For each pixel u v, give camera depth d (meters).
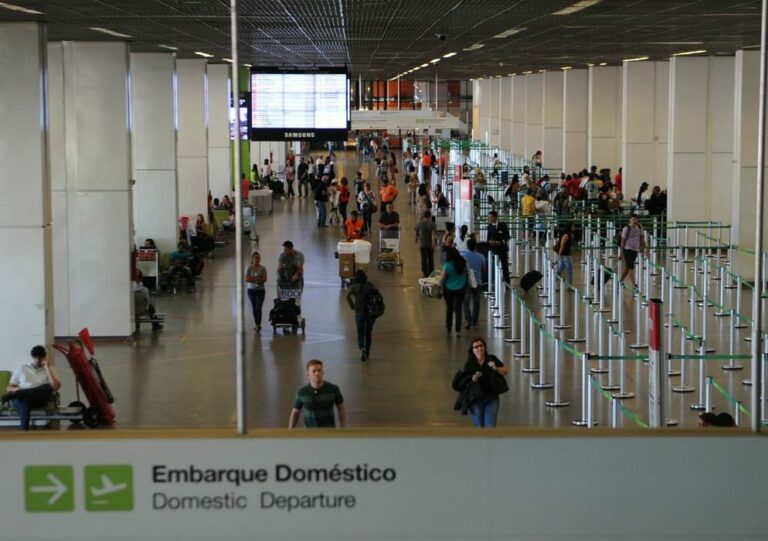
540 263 28.17
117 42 19.42
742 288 24.61
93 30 17.48
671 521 6.89
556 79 47.34
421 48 25.52
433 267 25.38
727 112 29.69
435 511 6.86
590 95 40.22
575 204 34.03
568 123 43.41
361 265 26.98
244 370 7.14
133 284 19.92
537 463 6.87
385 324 20.48
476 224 29.92
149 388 15.82
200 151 30.94
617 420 13.34
